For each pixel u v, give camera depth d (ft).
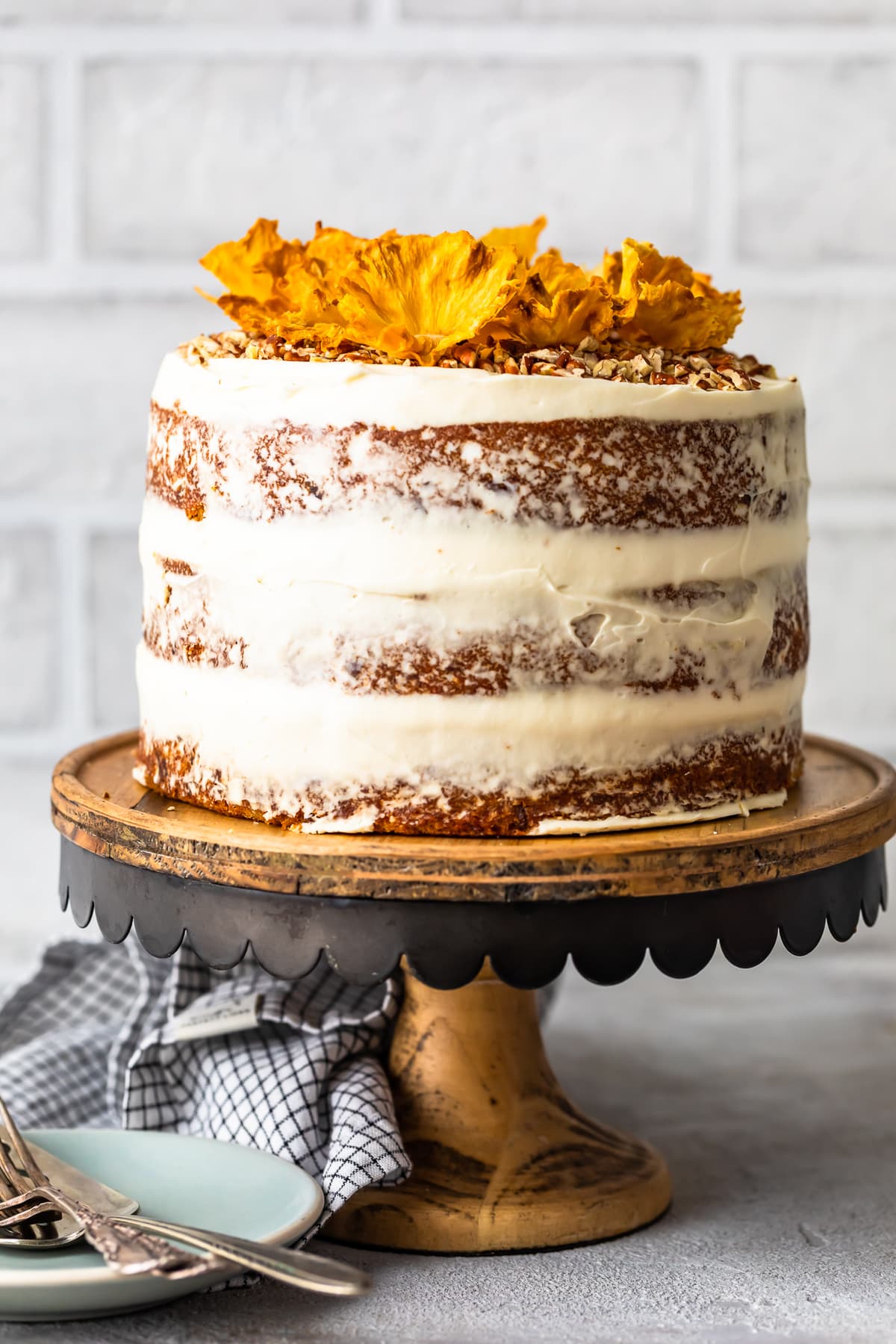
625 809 2.84
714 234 4.01
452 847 2.74
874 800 2.95
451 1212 3.03
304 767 2.83
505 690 2.80
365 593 2.79
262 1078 3.16
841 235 4.02
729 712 2.90
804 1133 3.40
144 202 3.97
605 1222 3.05
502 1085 3.18
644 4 3.96
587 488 2.79
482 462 2.78
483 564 2.78
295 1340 2.82
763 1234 3.08
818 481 4.07
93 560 4.03
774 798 2.96
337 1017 3.23
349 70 3.96
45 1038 3.46
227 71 3.95
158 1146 3.06
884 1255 3.03
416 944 2.73
